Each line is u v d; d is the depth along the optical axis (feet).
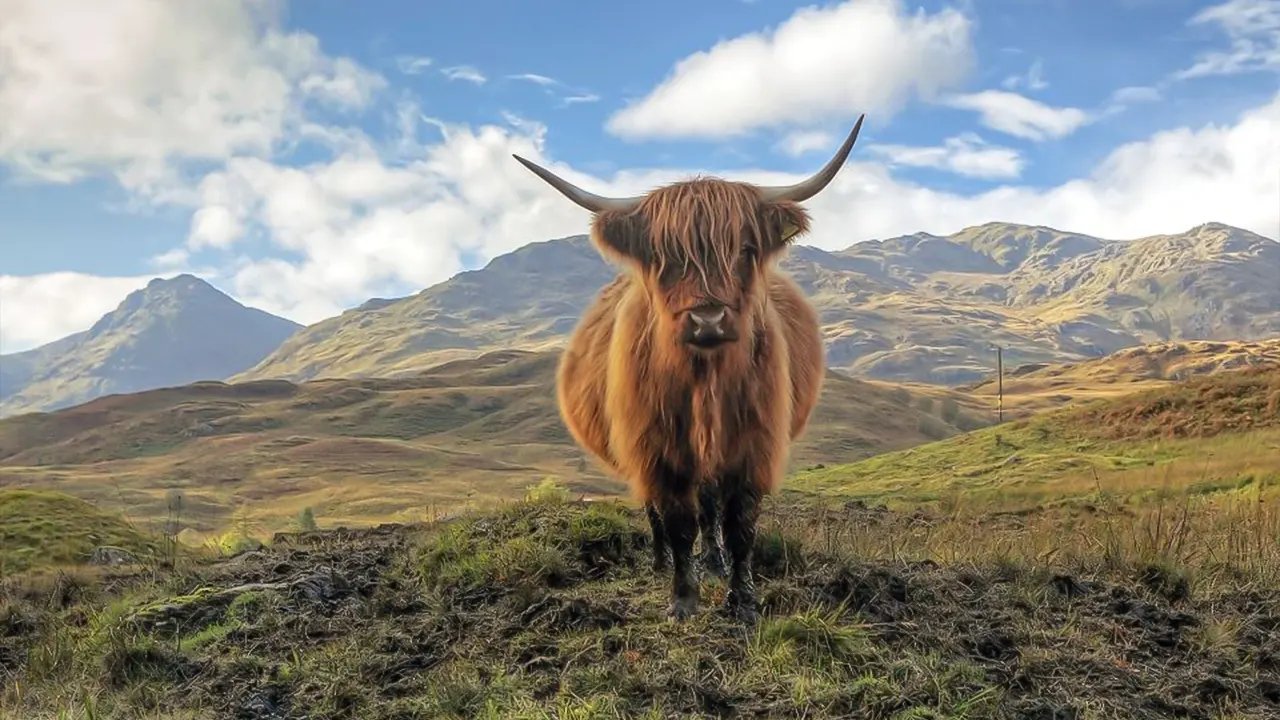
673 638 19.79
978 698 16.92
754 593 21.43
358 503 205.46
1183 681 18.60
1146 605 22.70
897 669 17.94
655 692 17.28
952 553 28.76
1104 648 20.13
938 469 123.24
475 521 29.66
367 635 21.93
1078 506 62.08
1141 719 16.98
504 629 21.08
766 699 16.93
